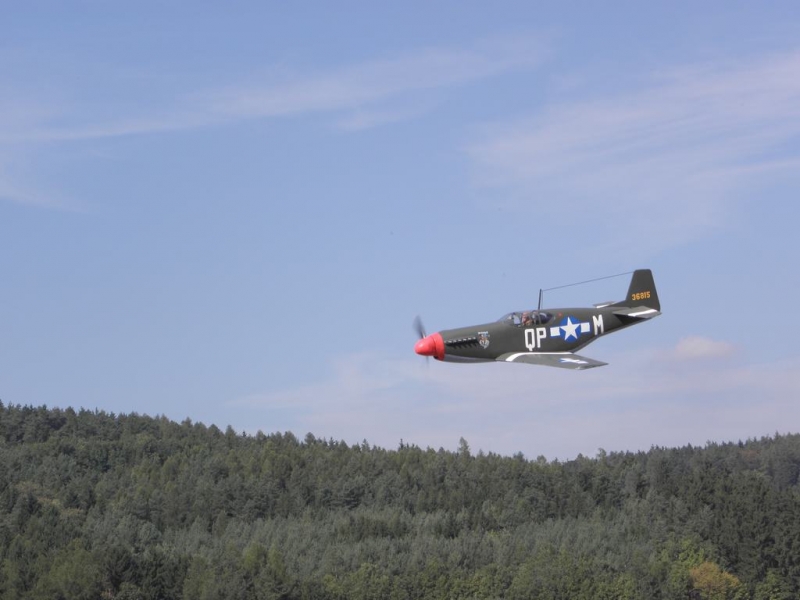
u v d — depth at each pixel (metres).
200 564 111.38
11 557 115.38
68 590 103.06
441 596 114.31
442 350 36.88
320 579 116.50
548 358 35.62
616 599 113.25
